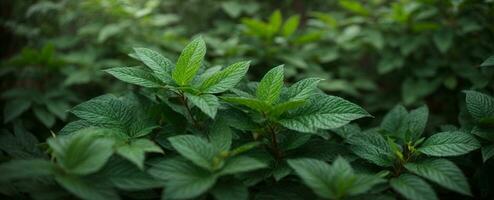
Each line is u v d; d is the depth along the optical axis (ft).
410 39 5.50
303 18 7.81
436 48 5.56
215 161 2.80
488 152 3.06
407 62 5.82
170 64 3.12
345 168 2.80
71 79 5.25
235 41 5.69
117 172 2.84
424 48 5.76
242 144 3.09
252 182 2.97
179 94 3.09
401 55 5.76
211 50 6.21
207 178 2.78
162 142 3.08
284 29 5.76
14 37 6.37
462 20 4.74
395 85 6.22
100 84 5.98
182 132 3.12
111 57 6.10
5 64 5.34
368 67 7.04
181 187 2.72
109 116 3.06
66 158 2.74
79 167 2.72
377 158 3.05
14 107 4.58
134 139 2.98
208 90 2.99
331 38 6.41
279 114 2.96
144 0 6.88
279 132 3.11
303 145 3.13
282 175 2.94
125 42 5.95
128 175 2.83
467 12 4.83
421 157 3.10
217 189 2.81
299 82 3.09
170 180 2.76
